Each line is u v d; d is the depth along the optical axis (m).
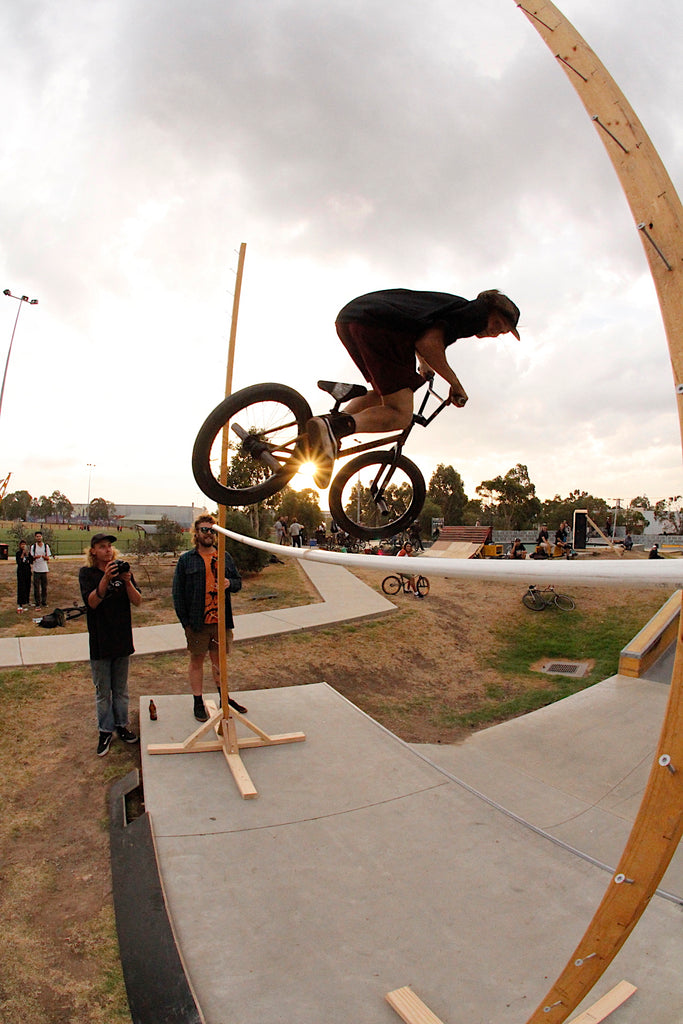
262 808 4.53
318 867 3.82
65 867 3.91
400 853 4.00
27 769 5.20
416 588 14.13
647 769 5.77
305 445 2.42
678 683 1.33
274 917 3.35
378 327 2.36
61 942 3.23
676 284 1.28
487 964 3.00
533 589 13.84
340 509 3.03
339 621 11.20
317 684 7.62
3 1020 2.72
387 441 2.77
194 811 4.44
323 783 4.96
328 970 2.96
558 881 3.73
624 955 3.10
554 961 3.02
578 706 7.79
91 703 6.62
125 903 3.48
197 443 2.48
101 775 5.14
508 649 11.30
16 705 6.44
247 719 5.89
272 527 31.77
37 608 11.50
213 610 5.84
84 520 78.75
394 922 3.32
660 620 10.41
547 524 65.44
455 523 53.44
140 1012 2.74
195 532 5.92
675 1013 2.71
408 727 7.36
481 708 8.15
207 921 3.31
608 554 24.19
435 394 2.80
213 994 2.81
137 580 14.47
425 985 2.87
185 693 7.27
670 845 1.37
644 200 1.34
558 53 1.54
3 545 17.94
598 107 1.44
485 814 4.55
